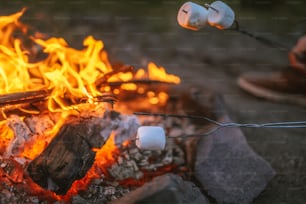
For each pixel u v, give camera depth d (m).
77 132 1.68
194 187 1.75
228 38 3.78
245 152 1.99
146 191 1.62
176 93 2.46
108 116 1.76
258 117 2.69
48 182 1.65
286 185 2.05
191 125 2.26
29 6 3.85
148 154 2.04
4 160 1.78
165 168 2.01
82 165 1.65
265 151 2.29
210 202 1.90
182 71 3.21
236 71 3.31
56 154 1.64
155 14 4.08
